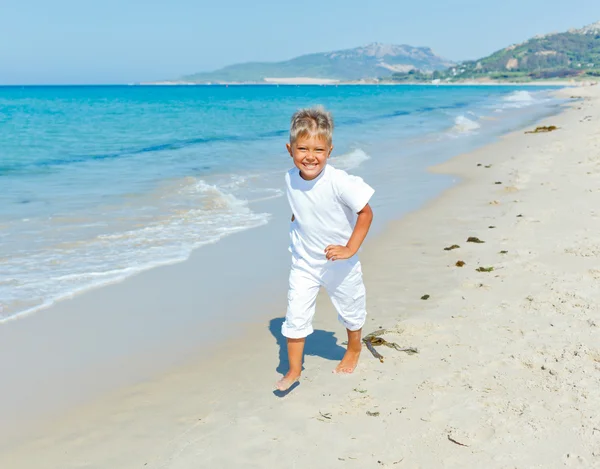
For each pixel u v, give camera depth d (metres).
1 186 10.07
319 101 58.91
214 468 2.70
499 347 3.82
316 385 3.47
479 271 5.42
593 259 5.49
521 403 3.13
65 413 3.23
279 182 10.81
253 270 5.75
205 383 3.55
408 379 3.47
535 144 16.11
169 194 9.37
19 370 3.72
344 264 3.36
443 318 4.35
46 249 6.28
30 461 2.79
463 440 2.83
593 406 3.05
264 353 3.97
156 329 4.37
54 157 14.45
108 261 5.94
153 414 3.21
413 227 7.33
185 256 6.16
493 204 8.48
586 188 8.90
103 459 2.80
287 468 2.68
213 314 4.66
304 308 3.39
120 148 16.47
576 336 3.91
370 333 4.12
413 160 13.71
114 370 3.73
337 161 13.45
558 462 2.62
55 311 4.68
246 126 24.58
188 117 31.16
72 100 65.31
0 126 24.89
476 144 17.19
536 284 4.95
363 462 2.70
